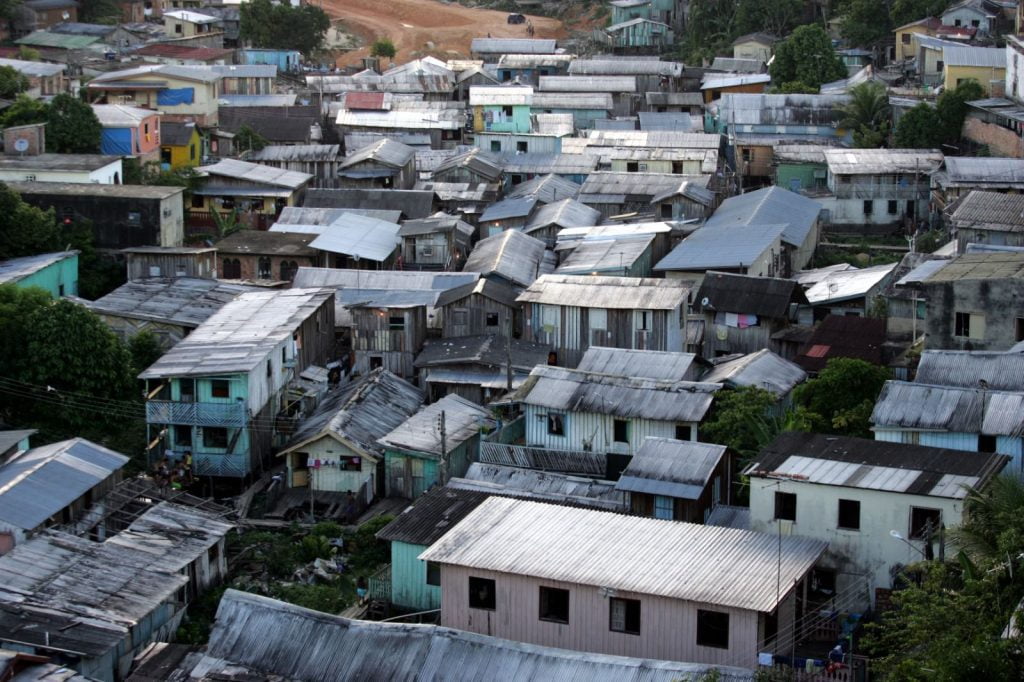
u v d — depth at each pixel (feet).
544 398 194.29
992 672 107.45
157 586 153.38
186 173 304.91
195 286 243.81
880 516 146.10
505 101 358.23
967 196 258.78
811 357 212.02
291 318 219.61
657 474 167.22
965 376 179.73
